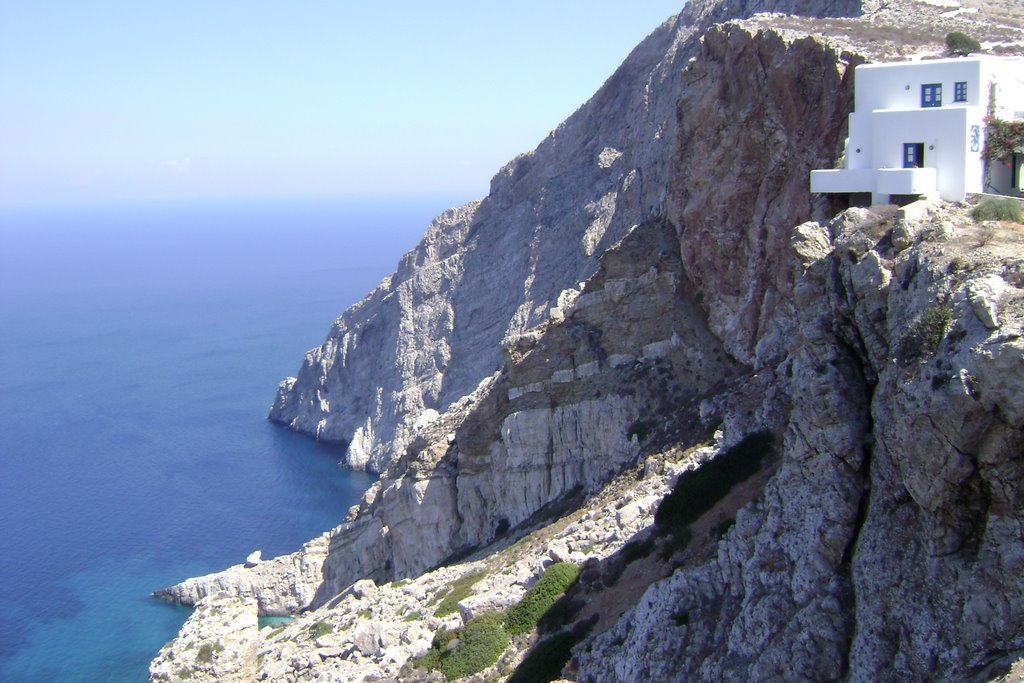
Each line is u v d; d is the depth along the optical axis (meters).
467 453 73.38
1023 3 67.88
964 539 25.62
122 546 102.44
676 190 62.75
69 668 78.06
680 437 57.09
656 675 33.50
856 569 28.25
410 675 48.34
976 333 24.59
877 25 57.53
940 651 25.30
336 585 82.56
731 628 32.00
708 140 59.19
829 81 51.19
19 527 108.94
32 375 186.75
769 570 31.17
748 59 56.19
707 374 60.91
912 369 26.36
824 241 33.53
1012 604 23.95
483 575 59.75
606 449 64.69
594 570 45.59
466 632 48.47
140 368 189.25
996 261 25.66
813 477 30.75
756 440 43.69
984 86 37.19
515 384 70.25
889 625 26.81
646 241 66.88
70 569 97.44
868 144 39.06
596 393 65.75
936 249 27.72
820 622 28.70
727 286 59.75
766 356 55.62
